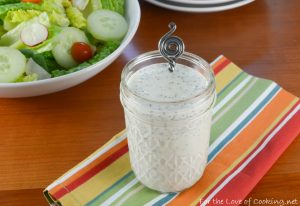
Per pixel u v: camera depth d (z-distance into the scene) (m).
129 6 0.71
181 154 0.52
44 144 0.60
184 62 0.53
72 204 0.53
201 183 0.55
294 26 0.74
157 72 0.53
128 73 0.52
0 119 0.62
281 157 0.58
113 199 0.54
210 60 0.69
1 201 0.55
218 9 0.73
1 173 0.57
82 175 0.56
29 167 0.57
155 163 0.53
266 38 0.72
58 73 0.65
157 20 0.75
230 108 0.62
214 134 0.59
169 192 0.55
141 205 0.54
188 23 0.75
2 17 0.69
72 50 0.67
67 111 0.63
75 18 0.70
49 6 0.70
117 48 0.65
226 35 0.73
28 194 0.55
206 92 0.49
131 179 0.56
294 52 0.70
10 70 0.63
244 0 0.73
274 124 0.60
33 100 0.64
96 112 0.63
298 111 0.61
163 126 0.50
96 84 0.66
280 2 0.78
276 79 0.66
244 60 0.69
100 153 0.58
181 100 0.48
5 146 0.59
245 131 0.59
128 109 0.51
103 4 0.72
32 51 0.67
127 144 0.58
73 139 0.60
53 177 0.57
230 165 0.56
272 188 0.55
